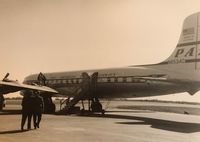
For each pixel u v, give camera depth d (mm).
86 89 26484
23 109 15555
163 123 19578
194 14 21062
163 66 22875
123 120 21188
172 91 22891
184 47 21609
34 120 16047
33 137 13703
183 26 21688
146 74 23656
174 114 28203
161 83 22719
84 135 14523
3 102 28359
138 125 18391
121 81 24844
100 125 18219
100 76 26016
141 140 13477
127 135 14711
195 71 20891
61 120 20797
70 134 14727
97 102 27891
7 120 20141
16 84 24547
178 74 21766
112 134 14953
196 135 14836
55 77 29594
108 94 26547
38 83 30750
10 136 13875
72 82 28219
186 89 21922
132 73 24406
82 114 26578
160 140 13523
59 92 29656
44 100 27922
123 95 26016
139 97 26141
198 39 20891
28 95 15711
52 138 13555
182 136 14547
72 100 26938
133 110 34938
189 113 30172
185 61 21469
